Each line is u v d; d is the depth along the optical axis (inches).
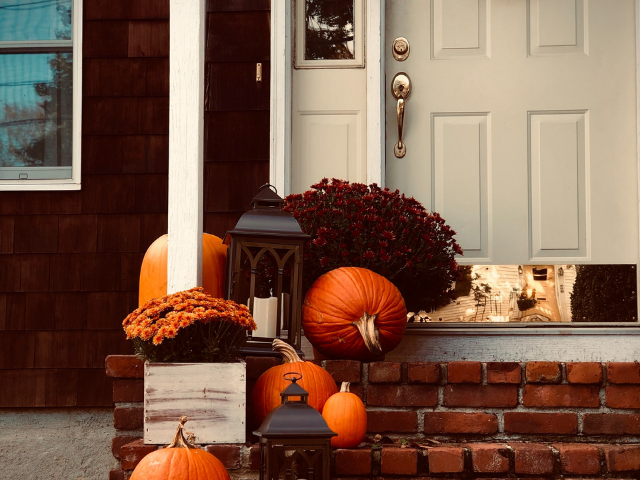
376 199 117.0
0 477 133.7
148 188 141.6
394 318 105.0
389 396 102.1
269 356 102.2
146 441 89.5
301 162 143.3
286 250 105.4
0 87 148.1
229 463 92.4
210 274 114.9
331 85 144.6
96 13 144.8
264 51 142.7
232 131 141.6
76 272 139.9
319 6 146.3
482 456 93.0
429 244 114.3
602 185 138.2
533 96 140.3
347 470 91.8
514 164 139.5
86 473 134.0
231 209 140.3
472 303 136.9
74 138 143.3
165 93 143.4
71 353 138.0
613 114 139.0
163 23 144.4
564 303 136.4
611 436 100.7
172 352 91.2
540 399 101.7
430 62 141.9
